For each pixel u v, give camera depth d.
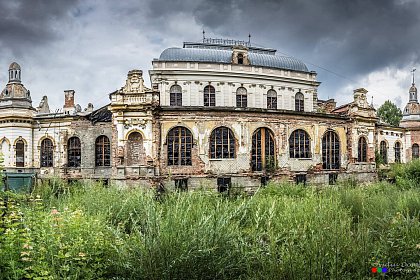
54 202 13.29
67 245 6.69
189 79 36.75
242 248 7.27
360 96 33.53
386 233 8.93
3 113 30.23
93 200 12.30
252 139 27.83
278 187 20.59
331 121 31.45
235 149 27.25
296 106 40.78
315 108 41.56
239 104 38.06
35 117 30.47
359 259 7.10
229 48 43.81
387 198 14.64
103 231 8.58
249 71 38.47
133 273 6.38
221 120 27.00
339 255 7.07
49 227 7.15
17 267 6.10
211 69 37.34
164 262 6.34
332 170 31.14
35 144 30.66
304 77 41.06
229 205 11.20
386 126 40.62
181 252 6.46
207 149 26.59
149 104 25.59
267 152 28.33
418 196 12.94
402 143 42.88
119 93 25.94
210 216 7.54
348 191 15.98
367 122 33.84
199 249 6.54
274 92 39.59
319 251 6.84
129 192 15.25
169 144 26.28
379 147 40.06
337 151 31.84
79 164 29.72
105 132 29.12
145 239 6.77
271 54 44.88
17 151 30.16
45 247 6.65
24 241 6.68
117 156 25.77
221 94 37.41
